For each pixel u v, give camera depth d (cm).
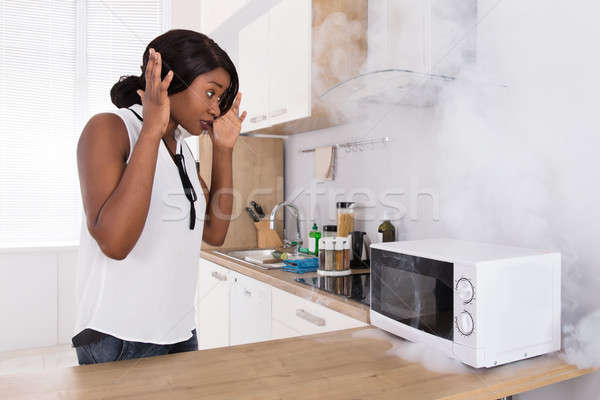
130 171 72
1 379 71
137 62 233
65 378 72
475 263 81
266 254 184
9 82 232
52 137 248
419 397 69
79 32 229
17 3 223
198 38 83
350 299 125
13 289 293
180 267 91
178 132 93
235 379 73
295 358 84
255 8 172
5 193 253
